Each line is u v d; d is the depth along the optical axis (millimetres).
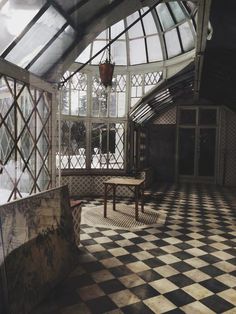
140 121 11203
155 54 8750
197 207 7887
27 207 3164
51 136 4305
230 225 6176
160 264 4156
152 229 5812
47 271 3307
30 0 2650
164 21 7926
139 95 9227
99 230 5691
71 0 2934
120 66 9188
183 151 12734
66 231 3953
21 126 3555
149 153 12852
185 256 4465
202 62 5883
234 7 3334
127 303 3137
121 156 9578
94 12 3381
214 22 3895
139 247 4812
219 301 3217
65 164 8898
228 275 3846
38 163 4012
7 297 2553
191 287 3516
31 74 3637
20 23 2869
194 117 12531
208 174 12539
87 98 9039
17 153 3490
